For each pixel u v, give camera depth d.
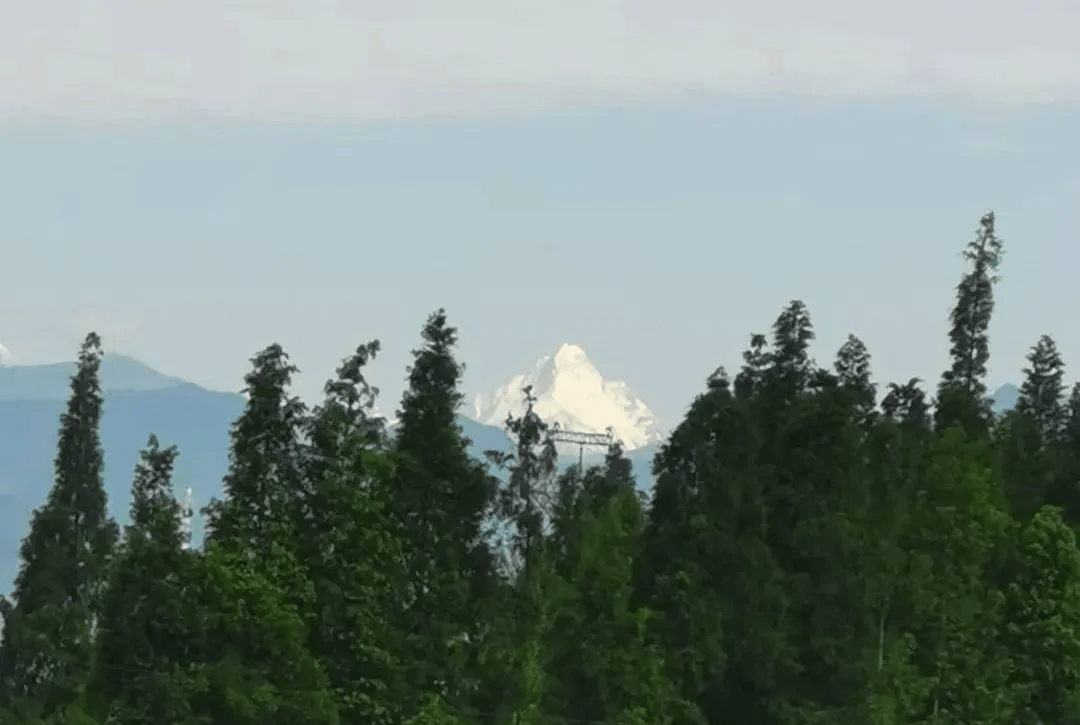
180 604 198.38
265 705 195.38
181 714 194.25
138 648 199.12
